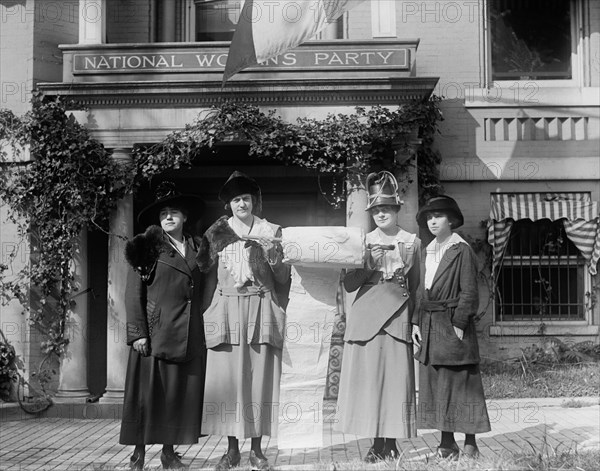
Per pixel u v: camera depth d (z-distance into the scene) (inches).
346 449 297.3
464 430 257.8
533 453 256.8
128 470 257.6
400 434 253.3
